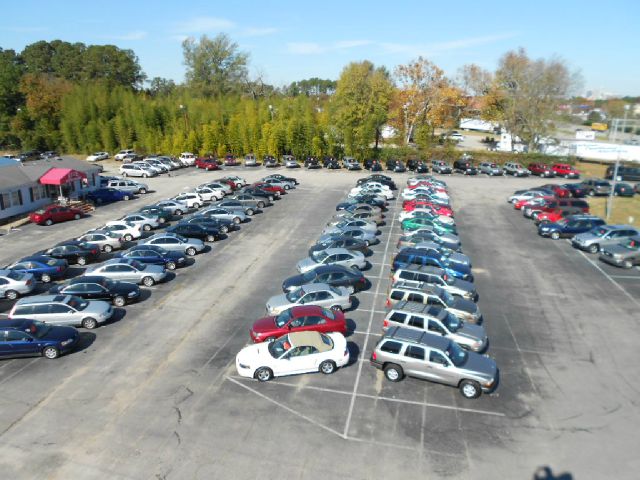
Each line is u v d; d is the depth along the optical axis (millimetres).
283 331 18484
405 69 76250
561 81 67312
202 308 22266
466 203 44031
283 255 29656
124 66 116062
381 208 39656
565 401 15250
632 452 13000
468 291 22047
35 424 14297
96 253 29359
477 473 12266
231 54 107188
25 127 82562
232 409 14883
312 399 15391
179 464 12609
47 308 20219
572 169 57594
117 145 76438
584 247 30062
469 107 92938
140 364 17562
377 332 19766
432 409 14867
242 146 70125
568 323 20531
